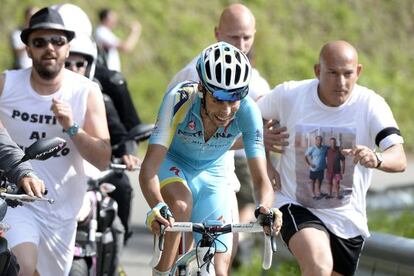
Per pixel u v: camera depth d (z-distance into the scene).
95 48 19.20
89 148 16.11
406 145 58.38
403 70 65.38
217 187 15.60
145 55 57.22
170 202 15.13
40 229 16.34
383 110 16.47
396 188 30.55
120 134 19.39
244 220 22.25
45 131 16.44
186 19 60.06
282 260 21.47
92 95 16.61
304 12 65.19
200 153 15.41
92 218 17.66
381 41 66.69
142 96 54.97
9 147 14.89
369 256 18.92
